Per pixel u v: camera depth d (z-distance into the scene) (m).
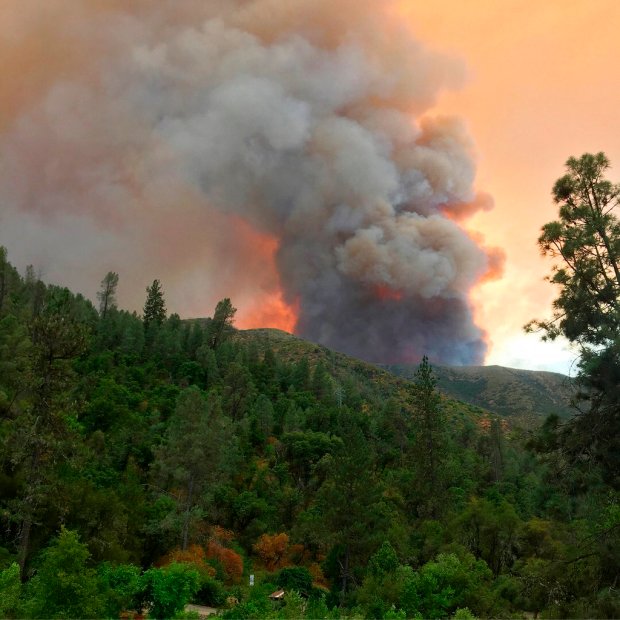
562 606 16.09
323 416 95.75
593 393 18.12
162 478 51.22
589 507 17.08
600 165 19.72
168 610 20.11
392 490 62.12
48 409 30.39
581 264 18.69
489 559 39.88
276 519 61.19
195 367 106.12
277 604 25.16
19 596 18.47
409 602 24.19
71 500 32.28
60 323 31.34
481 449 99.25
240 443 75.12
